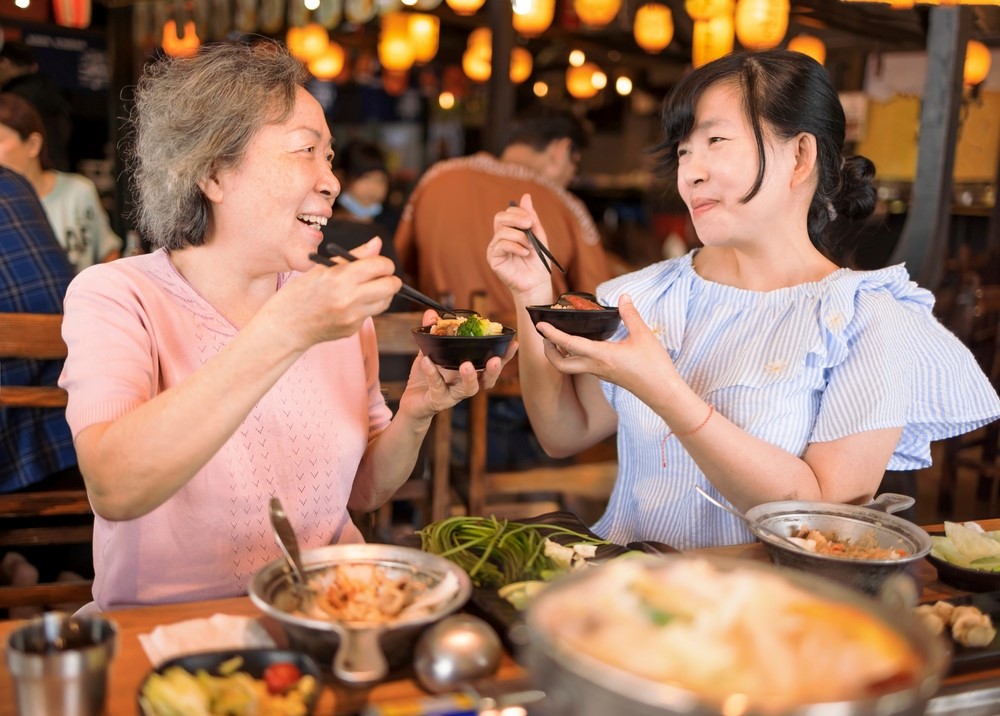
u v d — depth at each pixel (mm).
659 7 5691
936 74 4086
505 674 1243
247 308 1846
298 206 1704
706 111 1855
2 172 2928
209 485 1709
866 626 1001
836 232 2146
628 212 9680
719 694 858
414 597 1327
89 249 4625
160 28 6180
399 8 6723
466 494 3285
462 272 4293
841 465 1840
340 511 1892
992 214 5176
